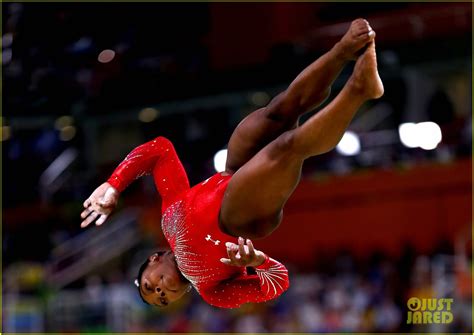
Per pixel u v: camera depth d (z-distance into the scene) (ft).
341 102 18.45
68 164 82.58
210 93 72.59
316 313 57.26
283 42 73.67
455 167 65.31
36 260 75.72
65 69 46.65
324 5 75.31
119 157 84.07
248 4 74.54
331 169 71.10
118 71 61.87
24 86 46.24
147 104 70.69
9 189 79.61
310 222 69.51
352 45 18.93
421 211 65.87
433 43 70.90
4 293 66.28
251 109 79.82
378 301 56.95
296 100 20.59
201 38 69.10
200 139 78.64
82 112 71.61
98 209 21.53
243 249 18.58
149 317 62.49
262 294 21.57
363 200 68.03
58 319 62.34
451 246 63.16
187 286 22.41
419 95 77.41
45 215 78.64
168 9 60.34
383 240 66.74
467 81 76.84
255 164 19.43
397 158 69.41
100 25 47.34
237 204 19.89
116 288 65.05
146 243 74.49
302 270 67.36
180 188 22.21
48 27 43.55
